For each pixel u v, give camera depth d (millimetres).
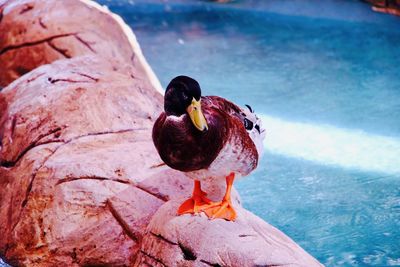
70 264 6086
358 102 11969
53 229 6156
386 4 18125
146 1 20391
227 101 5203
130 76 7984
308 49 15398
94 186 6141
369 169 9297
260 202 8500
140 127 6859
